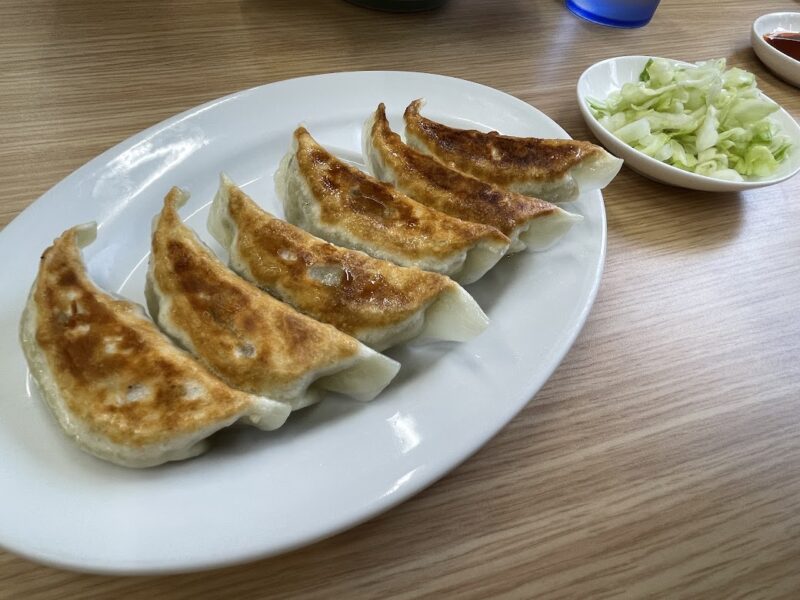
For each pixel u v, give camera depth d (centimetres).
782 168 27
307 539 13
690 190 27
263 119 23
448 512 16
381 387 16
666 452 18
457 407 16
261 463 14
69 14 28
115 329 15
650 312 21
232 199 19
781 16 38
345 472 14
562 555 15
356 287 18
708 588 15
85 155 22
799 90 35
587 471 17
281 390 16
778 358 21
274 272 18
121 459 14
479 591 14
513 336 18
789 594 15
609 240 24
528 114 25
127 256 19
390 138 22
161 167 21
